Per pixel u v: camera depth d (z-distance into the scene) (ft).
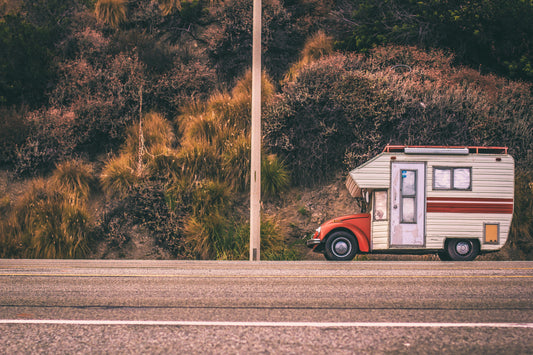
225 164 52.70
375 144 54.34
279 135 55.42
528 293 24.00
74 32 69.00
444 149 40.73
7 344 15.47
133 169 52.54
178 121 61.05
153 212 47.98
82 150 57.98
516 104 58.90
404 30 65.98
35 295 23.41
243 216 50.31
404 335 16.44
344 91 56.13
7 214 50.96
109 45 67.15
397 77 58.80
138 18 73.82
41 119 58.44
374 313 19.66
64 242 46.29
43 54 63.82
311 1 74.49
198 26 73.31
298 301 22.04
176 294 23.72
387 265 36.81
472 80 60.80
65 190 51.55
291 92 56.80
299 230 49.83
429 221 40.47
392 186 40.65
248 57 68.18
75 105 59.82
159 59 65.98
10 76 62.28
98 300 22.21
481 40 65.00
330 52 66.44
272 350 14.88
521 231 47.88
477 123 54.54
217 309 20.39
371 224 40.63
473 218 40.52
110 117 59.00
